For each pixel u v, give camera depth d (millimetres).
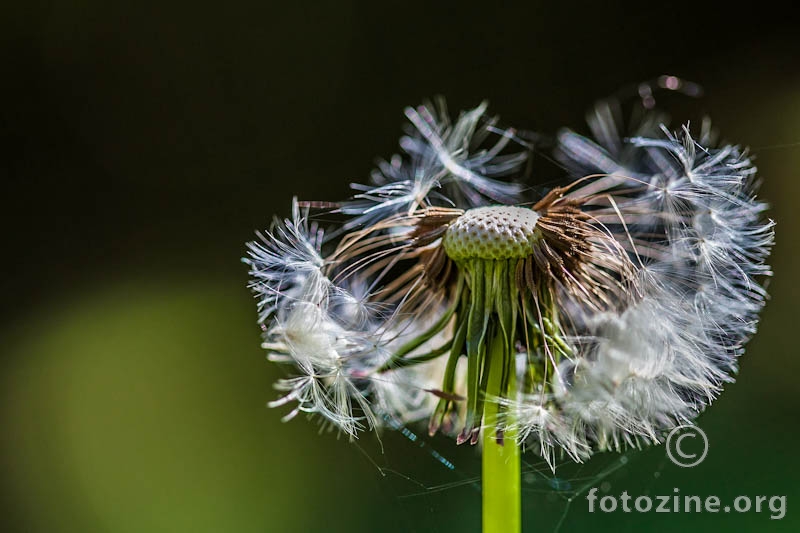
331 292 227
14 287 364
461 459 284
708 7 330
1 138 383
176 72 380
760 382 287
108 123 381
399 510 287
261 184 363
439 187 235
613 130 233
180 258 365
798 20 320
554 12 344
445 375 218
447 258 221
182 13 382
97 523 332
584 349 217
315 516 308
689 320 221
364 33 362
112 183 377
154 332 354
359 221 233
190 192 370
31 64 387
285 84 369
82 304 367
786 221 302
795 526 276
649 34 334
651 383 215
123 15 385
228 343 351
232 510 321
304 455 318
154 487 332
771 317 290
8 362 354
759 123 316
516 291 217
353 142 358
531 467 272
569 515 278
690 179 225
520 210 220
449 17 354
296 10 371
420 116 238
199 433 336
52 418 347
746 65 322
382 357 223
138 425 342
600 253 219
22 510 337
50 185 377
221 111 374
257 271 230
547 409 215
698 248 224
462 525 283
